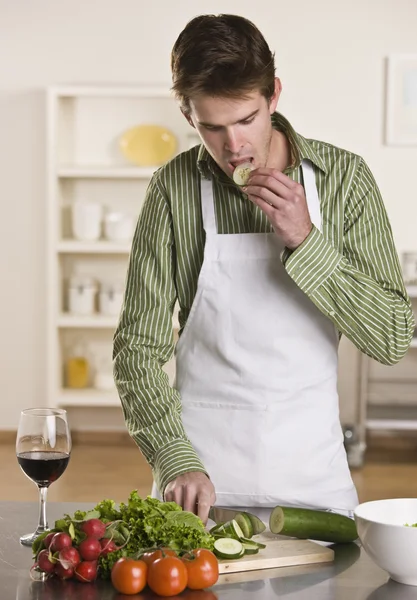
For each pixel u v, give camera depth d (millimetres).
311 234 1902
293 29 6484
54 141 6348
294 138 2053
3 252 6660
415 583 1562
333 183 2059
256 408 2041
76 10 6539
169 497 1835
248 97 1779
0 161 6609
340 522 1771
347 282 1939
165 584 1484
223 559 1636
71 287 6516
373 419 6211
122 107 6590
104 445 6574
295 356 2051
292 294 2045
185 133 6598
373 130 6527
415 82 6461
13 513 1971
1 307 6691
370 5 6445
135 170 6348
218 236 2066
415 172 6535
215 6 6496
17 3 6535
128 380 2045
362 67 6488
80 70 6574
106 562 1559
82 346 6699
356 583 1571
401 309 1982
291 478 2039
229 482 2045
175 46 1847
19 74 6574
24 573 1611
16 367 6691
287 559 1656
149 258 2127
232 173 1889
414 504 1727
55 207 6379
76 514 1653
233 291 2062
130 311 2123
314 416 2057
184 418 2084
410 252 6355
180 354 2143
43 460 1765
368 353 2016
